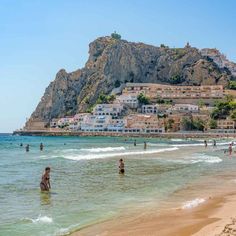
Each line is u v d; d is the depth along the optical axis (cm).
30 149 10194
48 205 2348
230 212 2047
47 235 1688
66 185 3209
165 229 1720
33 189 2995
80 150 9256
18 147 11338
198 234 1570
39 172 4303
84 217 2030
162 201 2469
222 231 1546
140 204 2372
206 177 3753
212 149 9619
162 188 3027
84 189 2988
